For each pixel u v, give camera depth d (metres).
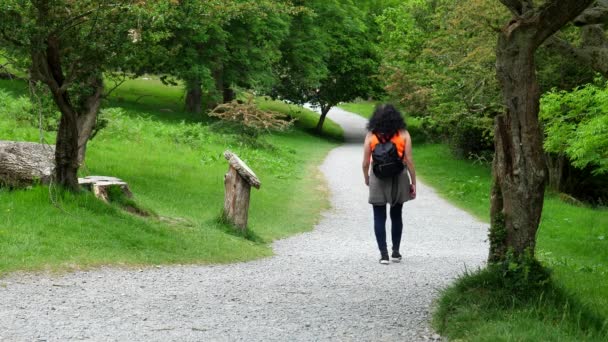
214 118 41.56
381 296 7.63
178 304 6.90
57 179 11.48
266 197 20.62
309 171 30.38
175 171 21.59
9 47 10.70
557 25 6.30
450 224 18.41
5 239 9.30
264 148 33.34
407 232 16.41
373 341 5.67
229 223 13.20
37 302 6.71
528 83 6.37
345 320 6.39
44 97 13.30
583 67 25.92
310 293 7.75
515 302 5.95
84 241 9.91
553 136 19.59
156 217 12.68
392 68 40.16
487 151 36.72
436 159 38.19
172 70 39.09
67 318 6.10
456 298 6.16
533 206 6.39
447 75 29.92
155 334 5.66
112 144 24.52
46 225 10.16
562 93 21.09
